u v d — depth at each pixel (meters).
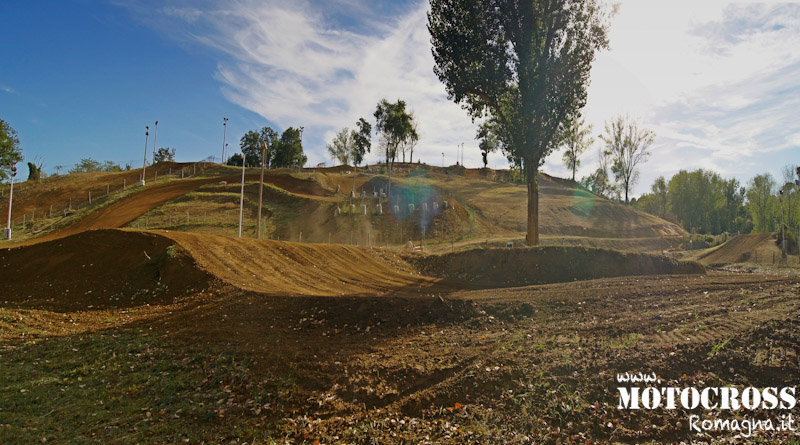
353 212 46.72
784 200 67.94
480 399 7.28
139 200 49.06
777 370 7.41
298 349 9.90
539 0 26.09
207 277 16.12
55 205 51.94
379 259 25.05
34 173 65.38
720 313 10.38
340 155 89.75
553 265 21.89
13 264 17.72
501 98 28.45
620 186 78.00
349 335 11.07
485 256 23.53
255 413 7.24
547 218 54.25
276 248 22.00
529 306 12.23
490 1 26.23
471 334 10.51
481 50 26.94
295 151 91.44
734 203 88.62
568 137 29.67
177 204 47.00
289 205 49.19
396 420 6.85
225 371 8.90
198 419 7.12
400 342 10.22
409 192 61.09
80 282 16.39
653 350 8.24
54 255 18.12
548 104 26.53
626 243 49.06
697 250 50.59
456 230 45.03
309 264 21.31
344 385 8.00
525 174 29.66
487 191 67.31
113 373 9.15
